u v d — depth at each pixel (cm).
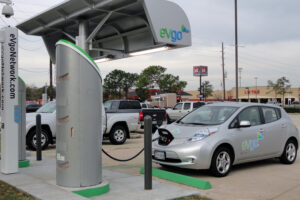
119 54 1049
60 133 572
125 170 820
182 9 786
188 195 562
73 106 561
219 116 806
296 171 809
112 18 940
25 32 1039
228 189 638
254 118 838
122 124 1376
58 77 579
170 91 6538
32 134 1167
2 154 721
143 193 568
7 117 710
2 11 711
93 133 572
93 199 534
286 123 900
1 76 730
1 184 623
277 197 589
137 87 6712
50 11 845
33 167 802
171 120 2436
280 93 7406
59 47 579
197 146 704
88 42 863
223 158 739
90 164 568
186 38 794
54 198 510
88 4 764
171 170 809
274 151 857
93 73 573
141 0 718
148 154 591
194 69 4772
